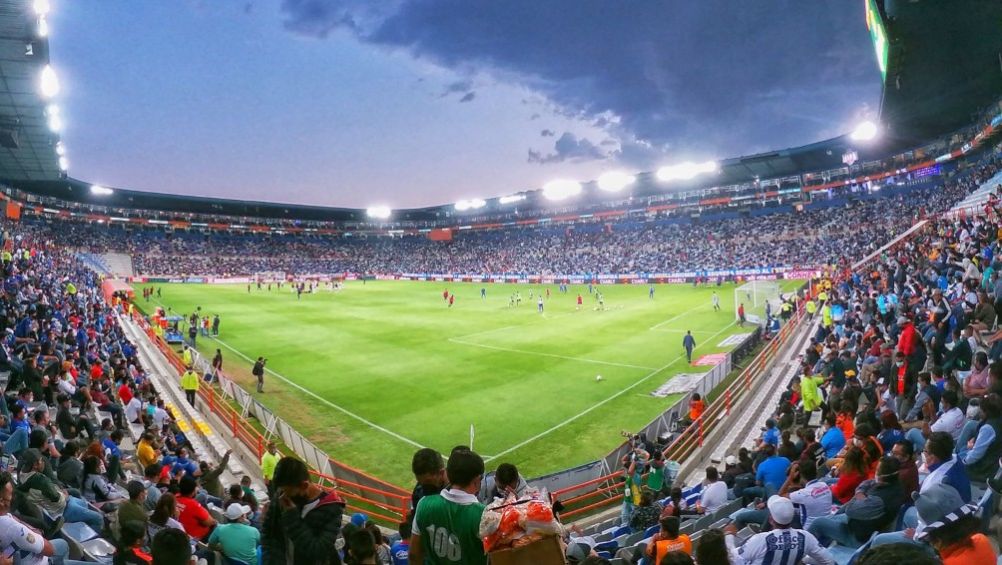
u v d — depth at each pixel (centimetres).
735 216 9962
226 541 830
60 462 1147
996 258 1911
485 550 411
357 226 14512
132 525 661
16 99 3550
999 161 5688
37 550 672
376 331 4728
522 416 2586
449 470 443
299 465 441
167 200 11619
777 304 5075
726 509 1097
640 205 11006
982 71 4391
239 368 3547
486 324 5019
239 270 10912
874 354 1767
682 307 5678
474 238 13400
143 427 1983
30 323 2303
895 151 7912
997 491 632
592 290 7750
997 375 817
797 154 8225
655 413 2577
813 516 779
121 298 5544
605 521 1518
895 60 3984
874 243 6347
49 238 9025
